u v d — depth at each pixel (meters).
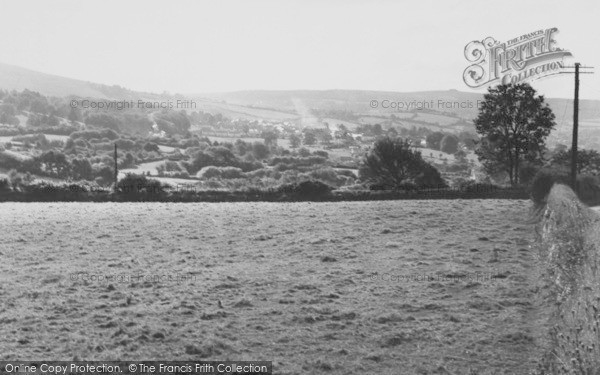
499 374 21.58
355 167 177.38
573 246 29.31
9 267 34.94
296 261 36.84
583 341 18.59
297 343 24.47
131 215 50.56
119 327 25.38
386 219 48.31
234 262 36.75
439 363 22.67
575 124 59.88
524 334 24.52
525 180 79.69
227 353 23.48
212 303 28.97
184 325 26.09
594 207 46.19
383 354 23.48
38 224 46.44
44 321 26.23
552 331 23.27
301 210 52.88
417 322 26.69
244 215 50.62
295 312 27.84
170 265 35.84
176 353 23.30
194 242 41.72
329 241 41.56
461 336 24.95
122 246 40.41
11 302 28.66
